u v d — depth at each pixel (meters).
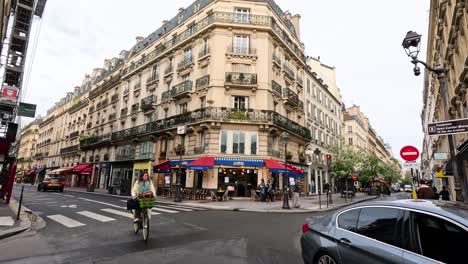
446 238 2.49
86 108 43.59
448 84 14.00
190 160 21.23
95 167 36.75
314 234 3.90
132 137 29.00
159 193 23.94
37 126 70.94
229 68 21.80
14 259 4.77
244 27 22.39
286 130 22.64
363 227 3.28
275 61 23.09
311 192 28.11
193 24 25.25
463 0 9.54
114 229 7.48
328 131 35.66
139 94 30.81
